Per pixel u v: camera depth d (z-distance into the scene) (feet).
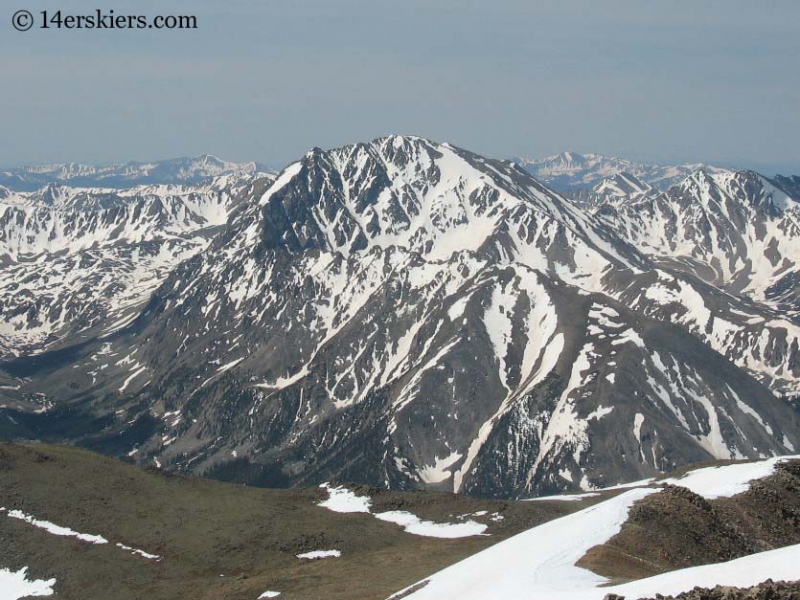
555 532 324.39
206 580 411.34
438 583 302.66
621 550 296.92
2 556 428.97
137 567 424.87
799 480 372.79
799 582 210.59
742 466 410.93
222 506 504.84
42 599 400.67
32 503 472.03
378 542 451.94
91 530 455.63
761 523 338.54
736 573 233.35
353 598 337.11
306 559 430.61
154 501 500.33
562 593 251.39
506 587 270.26
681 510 331.36
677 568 289.94
